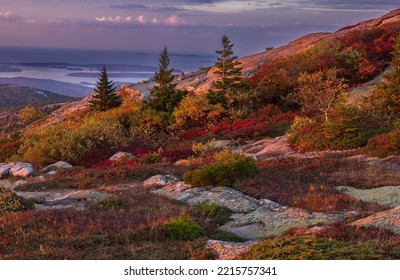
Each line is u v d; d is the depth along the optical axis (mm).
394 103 32062
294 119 34656
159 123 43688
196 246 11398
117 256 10883
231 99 45594
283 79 46625
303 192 17266
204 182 19422
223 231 13414
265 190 17859
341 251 9375
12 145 43031
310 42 65875
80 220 13766
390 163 20875
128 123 45094
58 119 81250
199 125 43531
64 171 27531
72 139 35938
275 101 46031
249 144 32469
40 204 19031
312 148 26828
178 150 31609
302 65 48562
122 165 27781
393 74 33375
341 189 17547
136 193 19641
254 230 13594
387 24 56562
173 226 12594
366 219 12383
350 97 40156
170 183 21031
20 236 12164
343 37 55594
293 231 12008
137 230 12617
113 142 36531
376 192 16734
